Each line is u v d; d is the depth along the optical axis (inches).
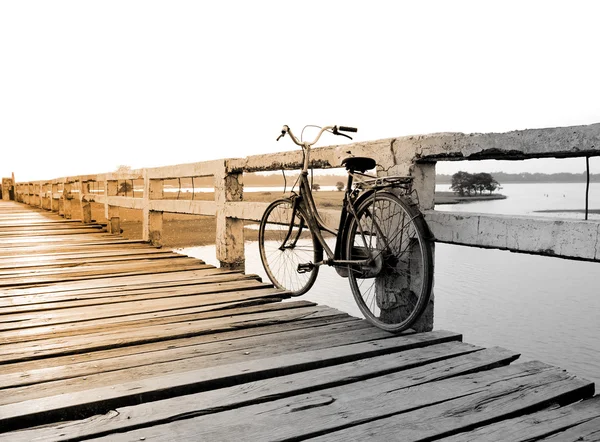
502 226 91.3
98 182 375.6
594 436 61.2
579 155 80.2
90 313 123.9
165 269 188.4
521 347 301.7
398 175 112.1
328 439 60.4
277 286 159.3
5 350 94.5
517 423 64.8
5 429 64.6
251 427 63.2
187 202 231.9
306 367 86.7
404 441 59.7
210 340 102.6
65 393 74.6
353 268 117.6
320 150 136.1
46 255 227.0
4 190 956.0
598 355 288.0
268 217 165.2
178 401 70.9
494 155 93.7
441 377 80.5
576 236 79.2
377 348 95.7
